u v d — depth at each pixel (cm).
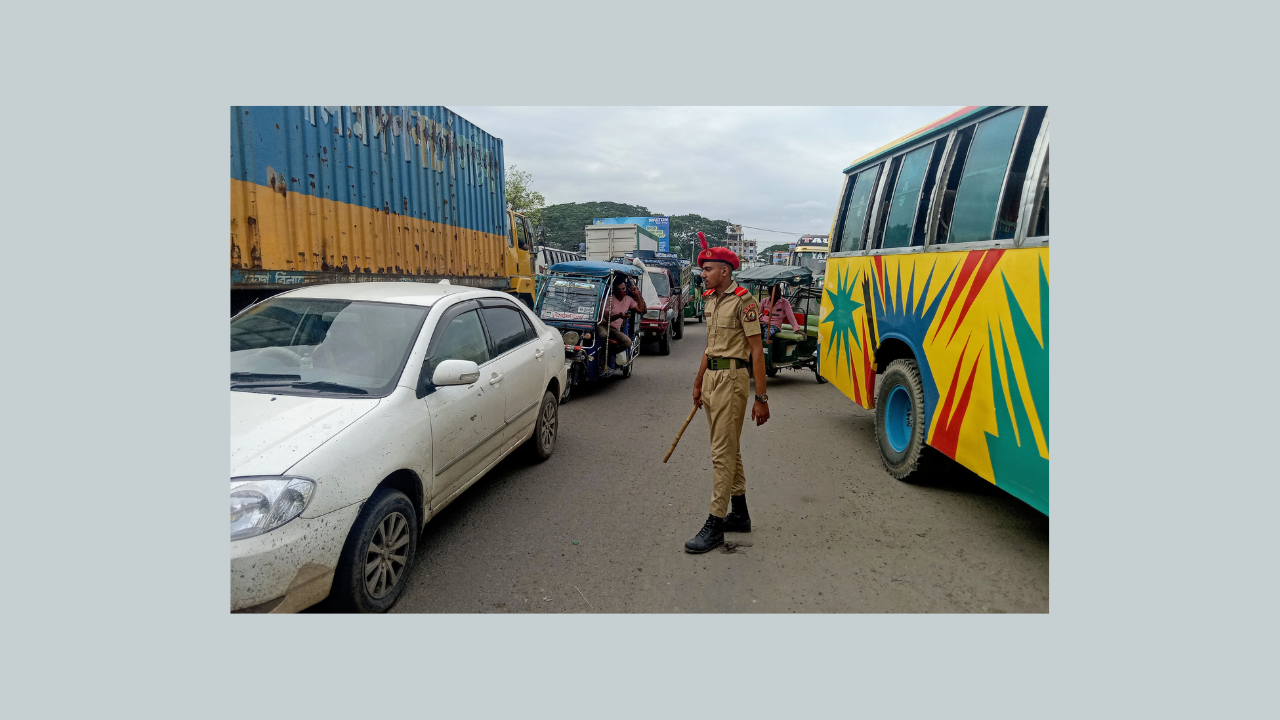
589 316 923
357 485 304
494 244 1199
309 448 296
